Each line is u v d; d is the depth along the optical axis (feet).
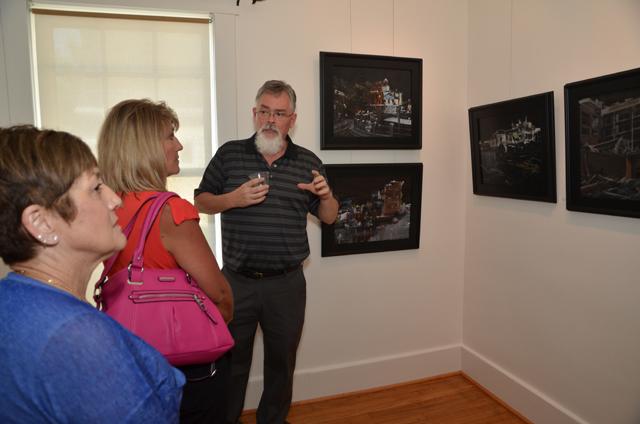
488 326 8.90
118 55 7.29
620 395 6.25
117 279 3.41
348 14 8.18
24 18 6.72
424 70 8.83
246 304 6.78
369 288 8.93
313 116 8.17
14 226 2.05
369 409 8.35
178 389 2.48
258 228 6.59
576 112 6.51
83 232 2.24
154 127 3.79
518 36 7.72
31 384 1.88
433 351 9.50
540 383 7.64
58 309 1.98
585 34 6.46
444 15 8.85
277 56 7.85
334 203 7.04
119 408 1.98
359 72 8.20
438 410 8.30
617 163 5.98
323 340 8.69
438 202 9.25
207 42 7.65
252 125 7.82
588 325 6.70
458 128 9.20
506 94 8.05
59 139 2.21
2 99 6.72
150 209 3.52
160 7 7.17
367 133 8.36
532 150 7.40
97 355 1.96
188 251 3.60
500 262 8.52
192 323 3.45
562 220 7.08
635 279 5.98
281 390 7.14
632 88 5.69
